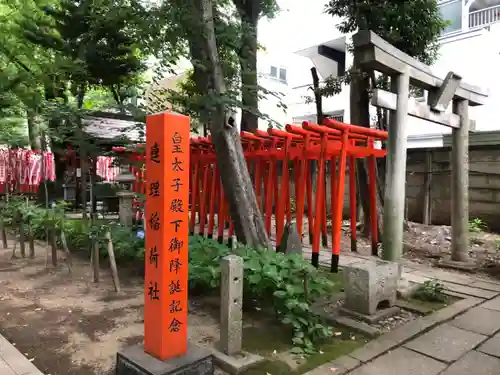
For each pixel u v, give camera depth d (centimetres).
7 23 1034
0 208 1144
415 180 1186
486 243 946
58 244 877
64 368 365
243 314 504
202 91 678
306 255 845
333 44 1553
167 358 325
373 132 751
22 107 1191
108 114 1197
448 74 646
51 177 1330
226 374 358
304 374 354
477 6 1241
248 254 530
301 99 1741
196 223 1280
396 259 589
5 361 366
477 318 502
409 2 845
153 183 337
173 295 329
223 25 713
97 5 884
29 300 554
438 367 372
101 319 485
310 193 951
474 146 1083
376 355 393
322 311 505
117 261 762
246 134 859
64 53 1021
